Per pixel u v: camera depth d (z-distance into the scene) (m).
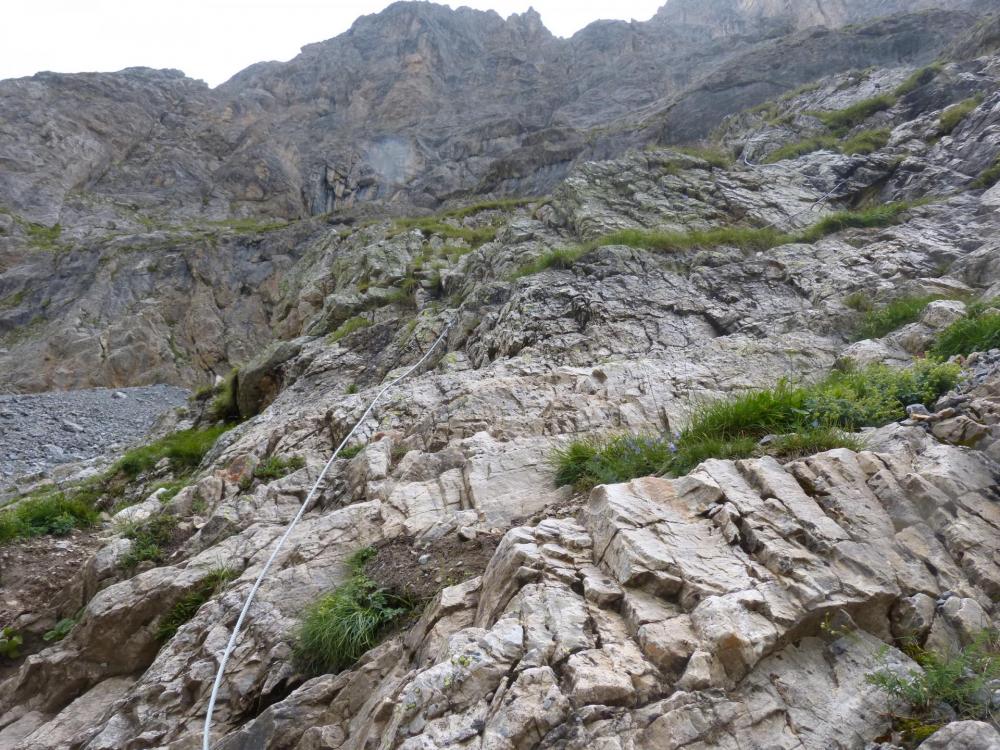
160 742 4.54
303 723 4.00
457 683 3.15
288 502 7.66
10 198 65.50
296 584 5.48
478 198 51.78
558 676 3.11
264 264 56.62
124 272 53.25
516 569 3.88
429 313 15.23
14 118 73.88
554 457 6.25
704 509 4.09
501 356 10.65
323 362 14.62
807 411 5.35
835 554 3.57
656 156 19.52
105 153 77.88
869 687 3.00
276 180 81.25
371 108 102.94
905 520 3.85
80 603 7.18
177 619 6.01
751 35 89.31
